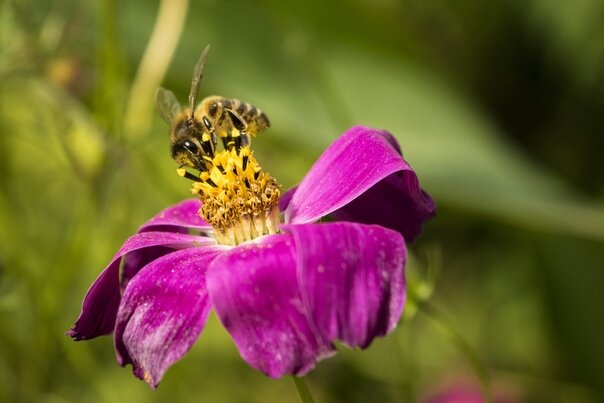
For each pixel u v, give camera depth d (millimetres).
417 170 334
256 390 346
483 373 267
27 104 333
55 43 323
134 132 321
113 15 311
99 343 342
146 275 227
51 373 322
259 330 214
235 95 344
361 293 213
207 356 345
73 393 324
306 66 333
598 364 344
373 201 243
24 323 317
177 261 229
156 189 344
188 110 250
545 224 326
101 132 315
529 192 334
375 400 348
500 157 348
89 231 318
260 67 346
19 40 320
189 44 344
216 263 222
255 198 240
